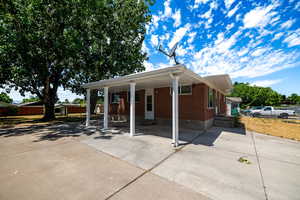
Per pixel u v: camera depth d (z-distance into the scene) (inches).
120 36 563.2
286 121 454.9
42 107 964.6
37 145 198.5
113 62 555.8
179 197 87.7
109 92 526.0
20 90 537.6
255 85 1640.0
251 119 518.3
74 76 569.6
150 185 100.7
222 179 108.8
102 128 328.8
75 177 112.2
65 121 486.6
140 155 159.0
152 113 394.3
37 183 103.9
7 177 112.6
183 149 179.0
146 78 235.8
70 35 417.1
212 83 354.6
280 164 135.7
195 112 317.4
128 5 528.4
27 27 402.6
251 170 123.3
